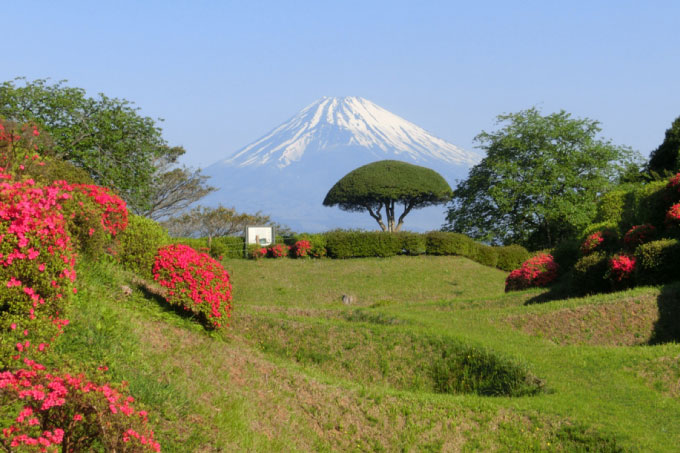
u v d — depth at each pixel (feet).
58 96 101.50
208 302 45.42
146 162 112.47
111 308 37.88
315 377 44.06
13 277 25.88
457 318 62.69
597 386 40.75
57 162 52.37
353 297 96.89
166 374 32.12
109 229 47.57
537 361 46.11
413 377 48.39
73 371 23.84
